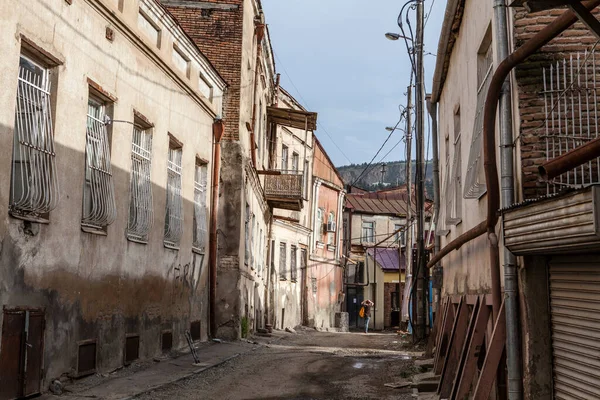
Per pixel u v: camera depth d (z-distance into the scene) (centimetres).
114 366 1077
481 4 865
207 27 1966
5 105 748
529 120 658
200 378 1100
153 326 1282
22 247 788
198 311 1645
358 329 4522
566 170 452
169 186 1430
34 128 838
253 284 2319
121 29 1100
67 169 907
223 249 1870
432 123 1625
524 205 576
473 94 949
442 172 1435
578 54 647
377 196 5181
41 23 834
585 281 553
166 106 1367
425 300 1950
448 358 980
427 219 3978
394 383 1096
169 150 1445
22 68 827
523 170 651
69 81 914
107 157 1058
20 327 781
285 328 2980
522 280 630
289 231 3316
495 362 668
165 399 887
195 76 1590
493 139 689
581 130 649
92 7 987
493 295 710
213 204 1780
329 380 1127
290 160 3278
